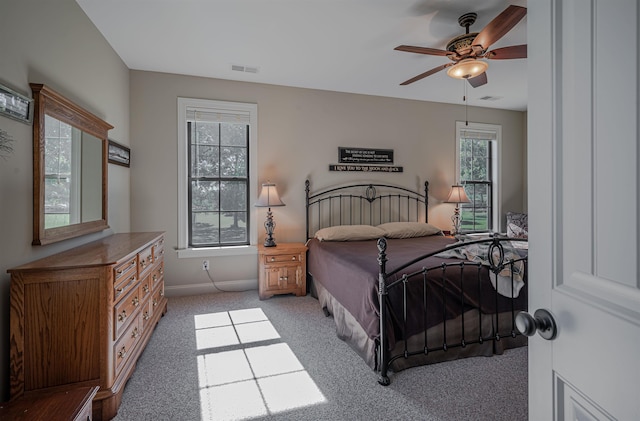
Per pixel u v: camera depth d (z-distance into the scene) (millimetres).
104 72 2609
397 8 2229
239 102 3557
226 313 2951
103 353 1562
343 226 3625
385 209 4160
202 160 3551
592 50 550
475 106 4535
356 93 3996
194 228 3545
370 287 1944
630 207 488
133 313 1925
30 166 1664
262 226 3689
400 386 1805
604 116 531
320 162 3877
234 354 2193
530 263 688
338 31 2533
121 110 3006
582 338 563
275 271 3369
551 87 633
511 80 3555
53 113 1817
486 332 2133
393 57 2986
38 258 1720
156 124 3312
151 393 1758
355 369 1994
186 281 3441
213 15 2312
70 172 1995
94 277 1557
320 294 3141
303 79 3535
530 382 695
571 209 598
